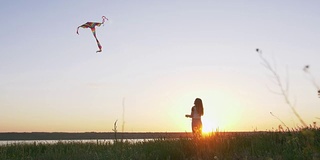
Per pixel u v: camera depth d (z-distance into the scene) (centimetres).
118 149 1066
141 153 1002
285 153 746
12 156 1282
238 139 983
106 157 995
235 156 840
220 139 973
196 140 995
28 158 1223
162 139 1124
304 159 676
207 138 997
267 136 973
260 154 811
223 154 887
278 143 896
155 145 1075
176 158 952
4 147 1578
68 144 1558
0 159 1231
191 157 916
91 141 1642
